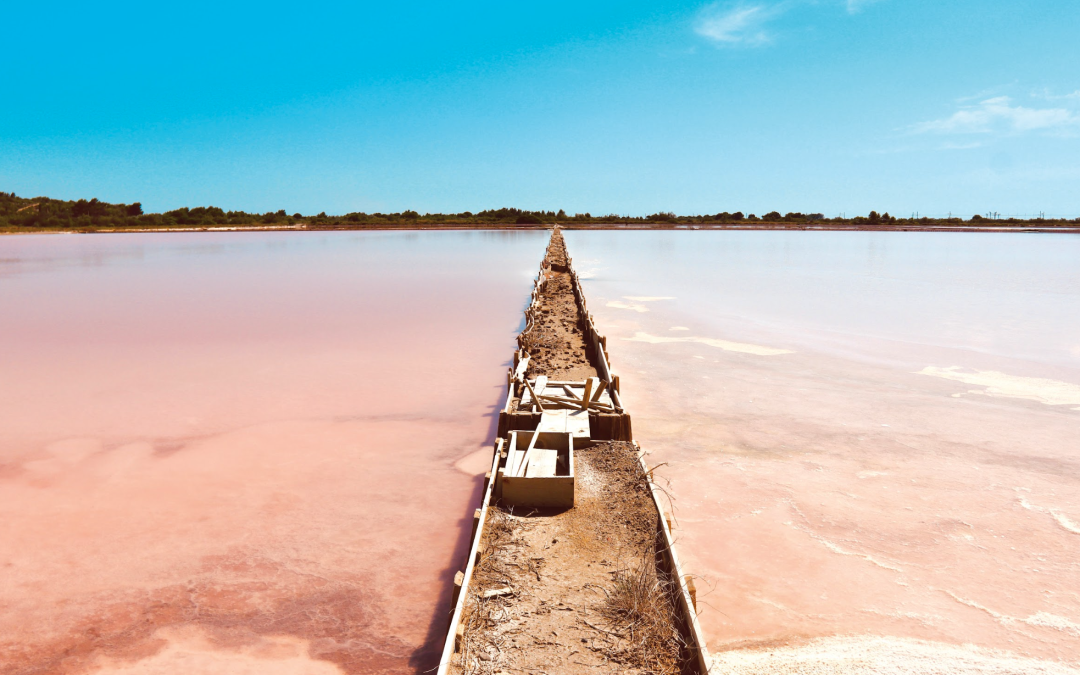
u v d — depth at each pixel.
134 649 4.76
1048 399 10.30
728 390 10.80
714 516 6.56
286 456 8.25
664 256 40.41
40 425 9.27
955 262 36.22
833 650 4.65
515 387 8.63
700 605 5.16
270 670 4.57
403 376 11.99
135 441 8.70
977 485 7.23
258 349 14.25
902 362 12.74
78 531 6.36
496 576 4.71
